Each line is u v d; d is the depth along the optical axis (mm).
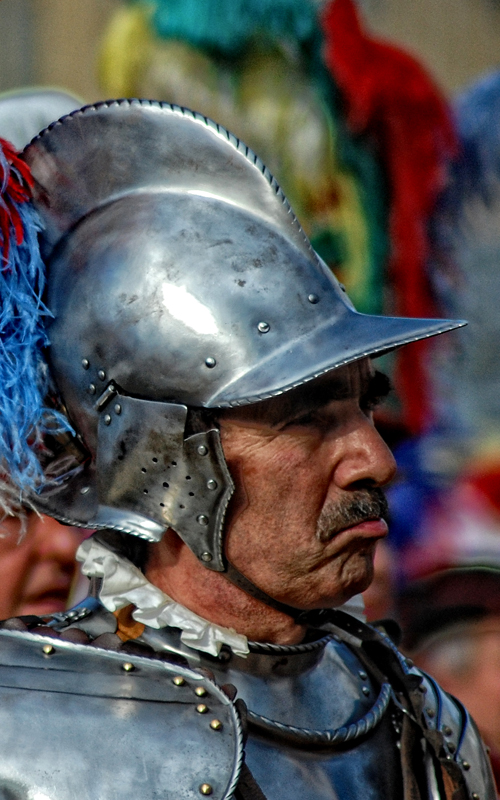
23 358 5336
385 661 5805
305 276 5199
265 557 5223
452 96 10484
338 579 5297
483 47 13477
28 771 4582
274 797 4969
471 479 9023
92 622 5230
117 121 5375
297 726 5273
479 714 7625
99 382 5246
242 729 4836
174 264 5148
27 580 6824
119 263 5223
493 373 10164
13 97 7496
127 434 5160
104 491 5262
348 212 9000
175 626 5246
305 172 8734
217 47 8484
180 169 5324
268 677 5355
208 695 4961
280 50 8570
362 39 9281
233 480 5164
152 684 4945
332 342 5086
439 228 9898
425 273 9742
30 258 5375
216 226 5211
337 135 8914
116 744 4703
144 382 5125
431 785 5605
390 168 9414
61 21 11164
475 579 7836
